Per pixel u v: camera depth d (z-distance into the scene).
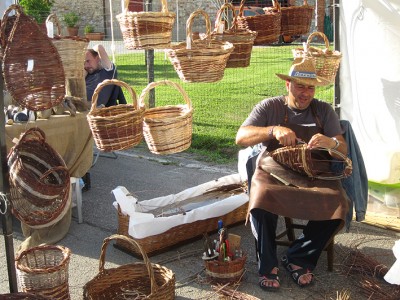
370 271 3.89
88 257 4.26
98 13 18.31
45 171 3.13
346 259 4.08
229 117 8.71
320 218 3.56
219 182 4.82
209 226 4.48
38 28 2.61
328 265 3.93
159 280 3.54
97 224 4.92
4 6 5.93
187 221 4.23
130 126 2.99
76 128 4.80
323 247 3.72
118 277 3.57
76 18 18.31
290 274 3.81
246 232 4.65
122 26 3.27
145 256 3.28
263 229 3.66
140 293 3.54
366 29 4.77
